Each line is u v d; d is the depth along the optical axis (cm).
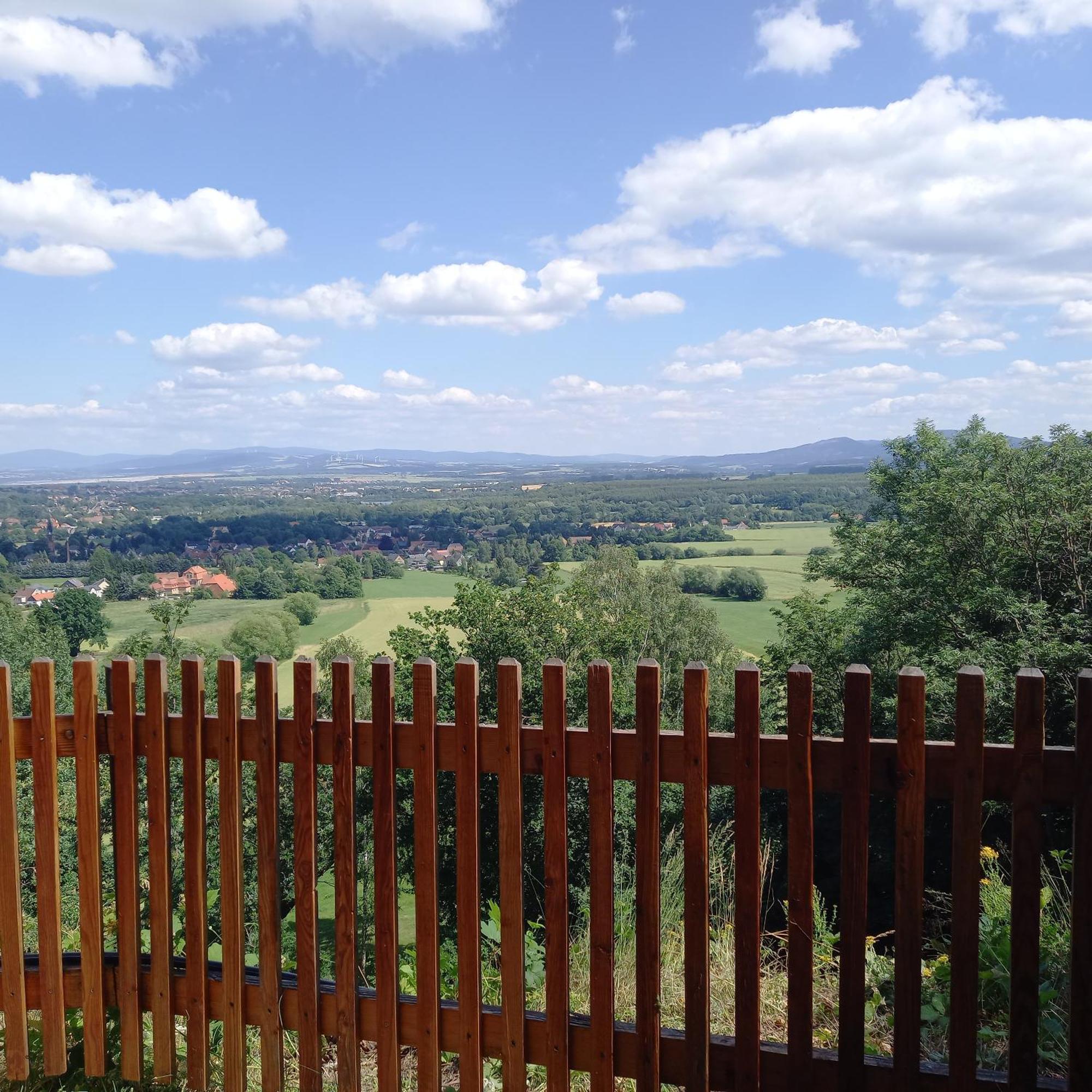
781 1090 249
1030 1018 227
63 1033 308
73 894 1521
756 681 242
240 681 290
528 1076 310
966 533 2097
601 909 259
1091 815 220
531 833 1116
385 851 276
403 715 1856
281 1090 294
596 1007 261
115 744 300
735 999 251
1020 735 223
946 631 2019
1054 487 2009
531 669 2002
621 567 5106
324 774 609
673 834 441
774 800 1575
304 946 286
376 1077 301
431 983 275
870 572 2347
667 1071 262
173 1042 305
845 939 240
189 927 297
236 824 292
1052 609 1931
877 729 1795
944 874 1368
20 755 307
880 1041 314
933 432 2475
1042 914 373
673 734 252
